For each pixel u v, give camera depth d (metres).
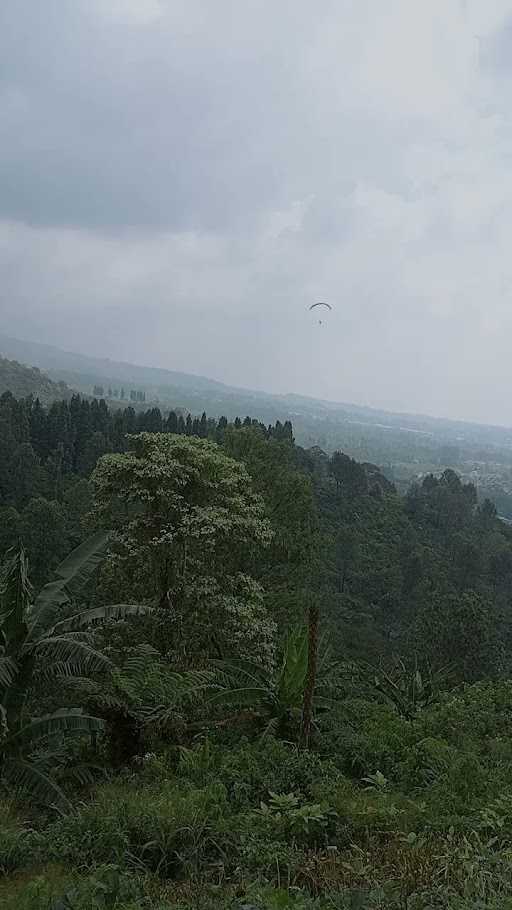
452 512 87.69
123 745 10.93
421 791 8.30
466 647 27.62
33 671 9.78
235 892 5.62
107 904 5.37
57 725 9.60
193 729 11.70
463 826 6.90
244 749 9.51
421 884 5.55
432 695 15.34
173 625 15.44
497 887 5.44
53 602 10.37
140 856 6.50
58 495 54.66
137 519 15.83
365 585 59.72
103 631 15.24
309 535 23.14
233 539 16.64
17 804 8.91
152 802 7.40
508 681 15.79
